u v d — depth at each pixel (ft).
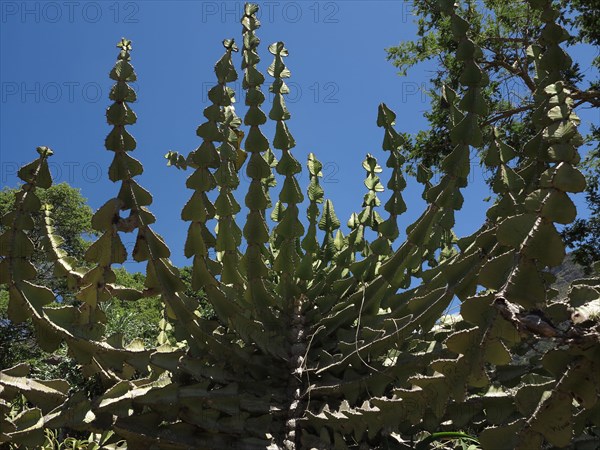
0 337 67.87
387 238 12.93
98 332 10.87
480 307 7.59
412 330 10.71
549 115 7.30
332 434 11.37
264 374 12.10
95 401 10.56
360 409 10.34
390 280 11.85
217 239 11.98
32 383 10.46
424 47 44.88
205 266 11.31
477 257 9.59
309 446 11.21
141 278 93.30
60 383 10.77
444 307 10.04
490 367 12.14
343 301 12.95
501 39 42.55
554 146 7.16
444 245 14.98
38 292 10.60
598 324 6.91
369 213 14.56
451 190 10.60
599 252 36.63
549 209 7.09
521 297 7.29
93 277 10.73
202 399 10.94
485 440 7.93
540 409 7.51
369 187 14.78
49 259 12.89
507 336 7.50
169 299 11.04
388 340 11.01
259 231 11.73
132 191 10.52
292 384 11.87
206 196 11.65
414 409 9.56
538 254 7.20
